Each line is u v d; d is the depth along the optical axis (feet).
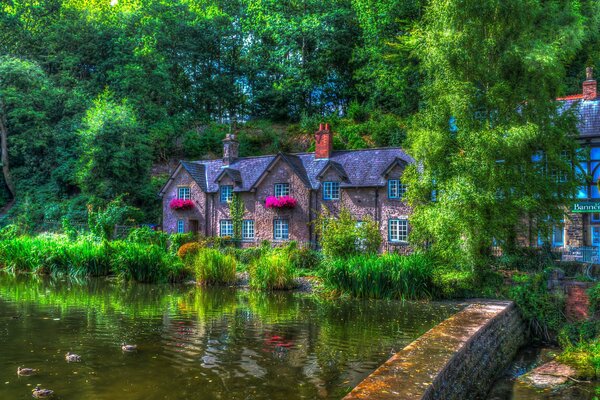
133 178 134.21
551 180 62.75
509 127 57.62
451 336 31.89
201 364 31.12
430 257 64.49
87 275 81.46
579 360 37.55
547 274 59.98
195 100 191.01
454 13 59.36
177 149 165.58
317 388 27.02
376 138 142.41
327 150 108.47
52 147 154.10
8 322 43.21
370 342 37.99
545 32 77.46
